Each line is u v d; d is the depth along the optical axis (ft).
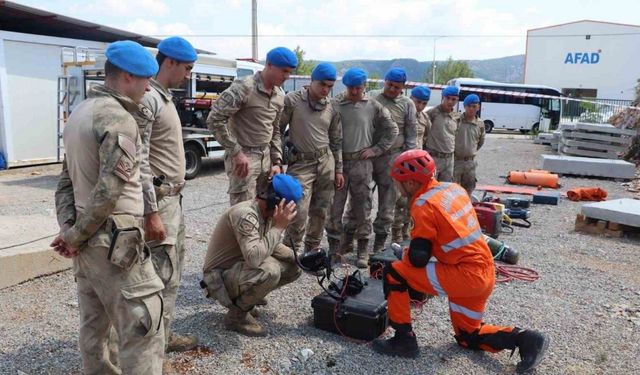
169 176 10.35
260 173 14.65
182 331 12.39
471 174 24.31
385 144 17.69
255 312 13.43
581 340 12.83
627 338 12.99
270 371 10.94
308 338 12.43
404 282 11.50
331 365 11.23
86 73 35.45
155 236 9.39
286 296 14.98
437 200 10.93
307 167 16.15
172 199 10.52
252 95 13.99
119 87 8.09
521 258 19.56
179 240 11.09
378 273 15.52
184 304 14.14
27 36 40.52
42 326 12.80
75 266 8.49
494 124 105.81
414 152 11.23
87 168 7.84
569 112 109.19
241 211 11.65
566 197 31.50
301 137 16.06
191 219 24.29
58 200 8.70
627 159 48.24
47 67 42.14
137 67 7.98
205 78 36.11
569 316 14.23
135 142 7.95
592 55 162.40
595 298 15.60
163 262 10.23
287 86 72.43
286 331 12.78
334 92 70.33
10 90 40.16
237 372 10.84
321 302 12.68
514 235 22.89
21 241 16.75
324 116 16.14
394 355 11.69
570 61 165.07
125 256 7.84
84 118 7.78
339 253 18.63
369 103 17.61
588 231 23.49
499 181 37.93
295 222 15.99
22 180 35.94
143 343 8.17
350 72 17.10
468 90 105.09
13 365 10.89
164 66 10.27
